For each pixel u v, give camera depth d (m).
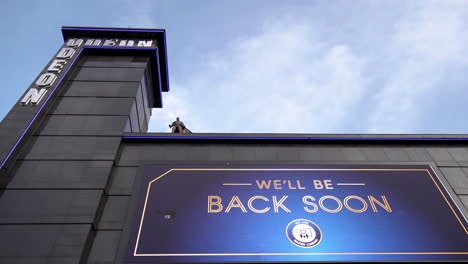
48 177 12.95
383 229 11.99
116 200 12.65
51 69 18.81
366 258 11.04
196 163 14.35
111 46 21.48
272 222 12.03
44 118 15.93
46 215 11.52
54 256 10.33
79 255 10.39
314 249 11.21
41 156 13.88
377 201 13.02
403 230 11.99
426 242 11.65
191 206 12.47
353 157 15.30
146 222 11.80
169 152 15.07
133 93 17.95
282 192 13.21
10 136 14.10
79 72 19.27
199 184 13.36
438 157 15.42
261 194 13.08
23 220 11.32
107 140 14.98
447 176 14.39
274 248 11.18
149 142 15.51
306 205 12.74
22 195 12.19
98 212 12.04
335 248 11.28
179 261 10.67
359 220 12.27
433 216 12.54
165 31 23.70
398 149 15.83
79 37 23.02
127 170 13.95
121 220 11.95
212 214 12.22
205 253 10.95
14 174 13.00
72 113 16.34
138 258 10.70
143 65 20.45
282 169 14.22
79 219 11.45
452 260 11.12
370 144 16.05
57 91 17.39
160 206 12.40
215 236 11.47
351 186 13.59
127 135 15.36
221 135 15.81
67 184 12.70
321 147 15.79
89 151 14.30
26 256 10.30
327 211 12.54
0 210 11.59
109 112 16.58
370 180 13.87
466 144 16.23
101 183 12.85
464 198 13.40
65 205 11.91
